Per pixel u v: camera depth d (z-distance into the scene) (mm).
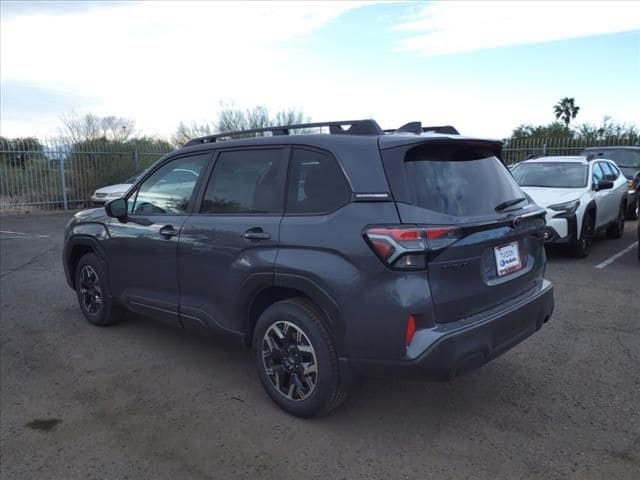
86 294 5613
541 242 3945
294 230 3420
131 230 4754
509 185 3787
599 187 8977
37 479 3004
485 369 4316
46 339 5234
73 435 3465
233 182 3996
